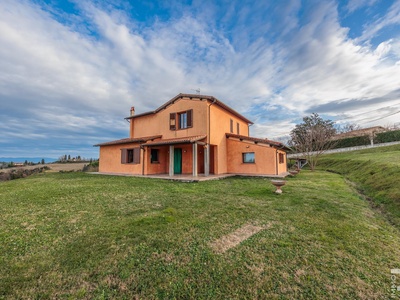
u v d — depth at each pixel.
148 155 15.19
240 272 2.67
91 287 2.37
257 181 11.71
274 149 14.20
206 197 7.14
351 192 8.51
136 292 2.28
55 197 7.09
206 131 13.91
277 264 2.88
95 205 6.03
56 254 3.12
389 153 18.86
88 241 3.56
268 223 4.53
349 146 30.39
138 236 3.77
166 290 2.31
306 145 23.95
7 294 2.24
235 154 15.92
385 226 4.64
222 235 3.86
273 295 2.26
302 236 3.84
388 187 7.95
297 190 8.65
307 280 2.53
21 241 3.58
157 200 6.66
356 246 3.47
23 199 6.80
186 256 3.06
